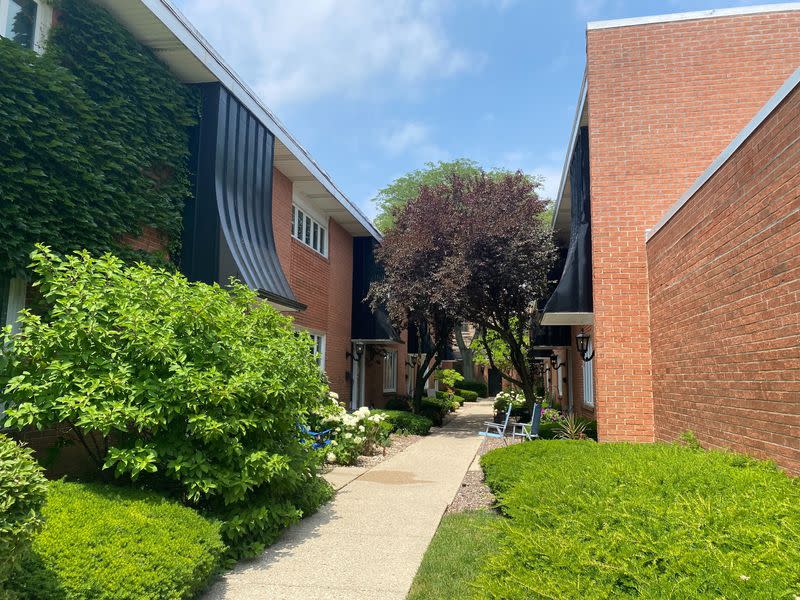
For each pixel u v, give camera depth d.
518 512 4.28
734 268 5.29
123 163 7.02
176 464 4.32
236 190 9.20
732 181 5.35
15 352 4.54
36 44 6.25
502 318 14.76
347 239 17.31
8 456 2.66
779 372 4.41
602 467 4.69
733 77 8.66
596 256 8.59
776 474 4.17
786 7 8.70
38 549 3.11
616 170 8.70
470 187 15.73
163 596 3.25
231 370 4.87
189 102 8.51
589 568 2.87
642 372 8.28
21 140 5.61
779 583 2.36
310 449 6.18
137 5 7.00
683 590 2.42
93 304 4.48
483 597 3.04
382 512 6.26
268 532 4.98
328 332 15.37
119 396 4.36
